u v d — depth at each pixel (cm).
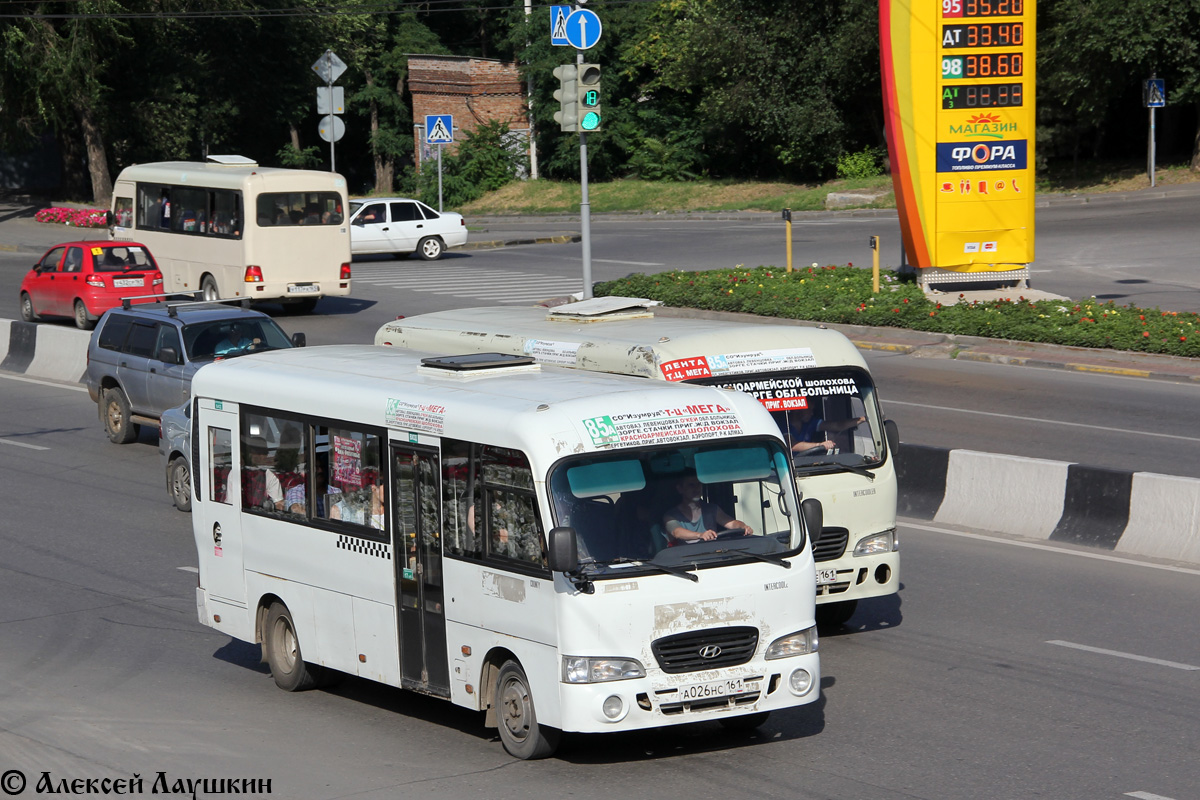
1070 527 2956
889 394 4388
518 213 11712
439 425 1875
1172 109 10450
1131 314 5091
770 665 1764
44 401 4922
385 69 14262
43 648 2359
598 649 1689
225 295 6375
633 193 11650
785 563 1789
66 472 3825
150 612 2589
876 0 10450
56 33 10612
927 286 5844
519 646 1762
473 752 1830
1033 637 2311
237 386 2233
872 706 1981
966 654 2231
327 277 6328
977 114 5709
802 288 5872
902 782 1662
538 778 1711
